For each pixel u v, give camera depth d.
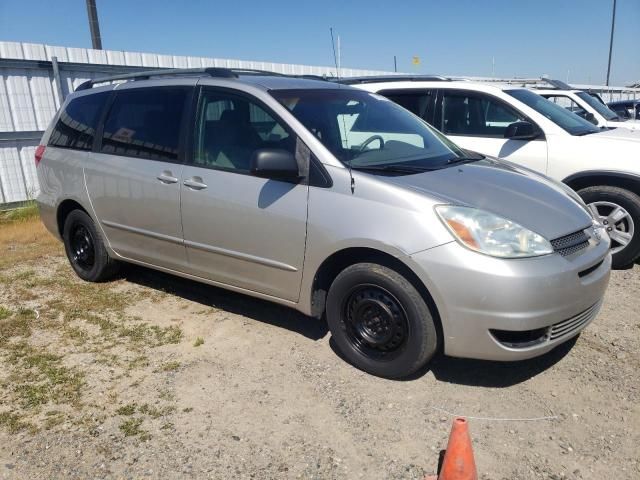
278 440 2.92
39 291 5.10
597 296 3.37
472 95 6.32
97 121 4.90
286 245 3.63
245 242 3.83
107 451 2.85
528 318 3.01
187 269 4.33
